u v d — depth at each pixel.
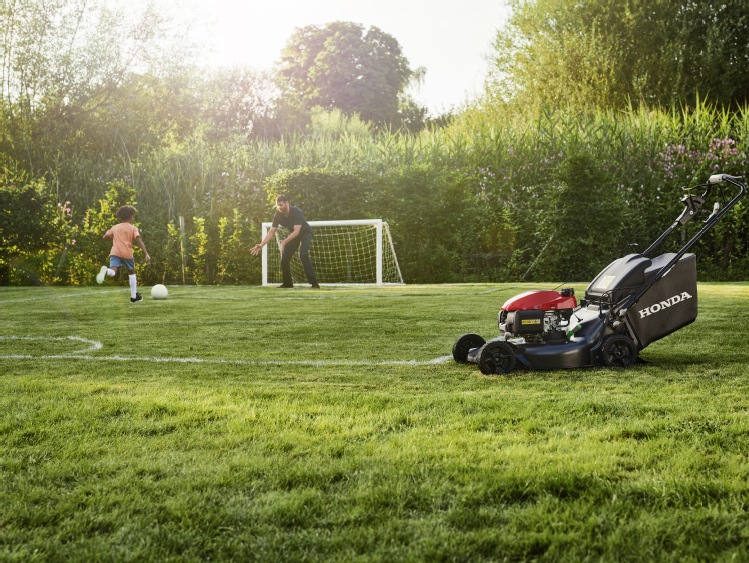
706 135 17.17
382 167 17.56
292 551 1.80
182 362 4.79
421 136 20.25
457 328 6.56
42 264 15.68
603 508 2.01
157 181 18.09
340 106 45.56
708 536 1.84
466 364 4.59
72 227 17.12
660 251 15.88
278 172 16.94
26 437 2.81
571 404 3.27
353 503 2.10
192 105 27.66
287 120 37.16
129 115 24.45
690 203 4.61
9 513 2.05
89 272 16.38
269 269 16.61
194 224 17.67
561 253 15.22
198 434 2.82
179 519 2.01
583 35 25.61
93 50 23.75
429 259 15.57
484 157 17.25
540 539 1.84
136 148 24.83
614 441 2.65
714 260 15.91
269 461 2.47
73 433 2.86
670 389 3.65
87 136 23.97
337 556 1.77
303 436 2.77
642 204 16.06
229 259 16.80
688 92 24.17
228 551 1.82
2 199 14.68
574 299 4.50
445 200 15.61
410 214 15.65
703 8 25.25
